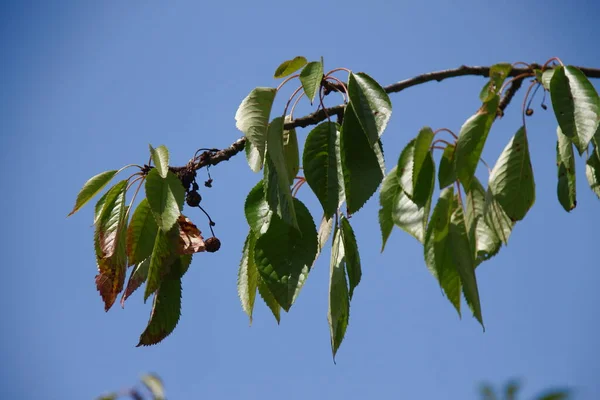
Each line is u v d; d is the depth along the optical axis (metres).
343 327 1.87
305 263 1.84
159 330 1.89
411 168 1.91
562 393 1.75
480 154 1.91
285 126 1.89
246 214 1.85
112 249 1.89
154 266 1.88
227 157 1.91
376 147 1.83
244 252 1.91
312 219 1.85
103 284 1.89
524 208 1.94
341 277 1.86
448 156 1.94
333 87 1.88
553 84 1.91
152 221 1.89
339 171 1.84
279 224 1.85
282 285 1.83
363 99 1.85
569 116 1.90
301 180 1.94
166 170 1.87
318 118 1.89
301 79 1.86
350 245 1.87
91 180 1.91
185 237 1.90
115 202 1.90
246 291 1.90
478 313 1.93
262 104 1.83
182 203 1.87
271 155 1.82
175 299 1.90
